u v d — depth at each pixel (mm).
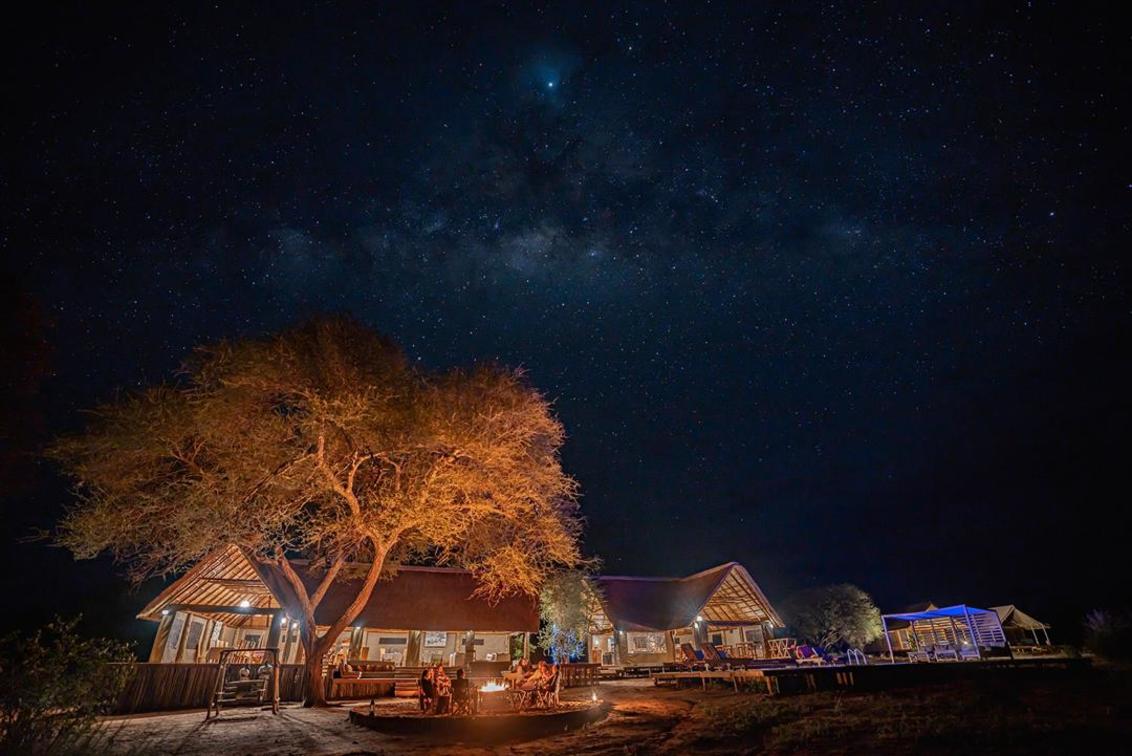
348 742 10352
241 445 17359
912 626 41781
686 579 43062
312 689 17219
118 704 15016
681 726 12531
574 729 12250
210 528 16453
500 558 19891
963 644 33719
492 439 19062
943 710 12344
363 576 27781
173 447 17266
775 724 12031
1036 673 18734
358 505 18688
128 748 8859
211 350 17109
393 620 30234
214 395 16859
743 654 36656
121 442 16031
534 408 19875
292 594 25812
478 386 19578
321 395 17625
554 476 20438
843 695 16188
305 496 18125
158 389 16906
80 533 15953
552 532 19953
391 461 18922
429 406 18406
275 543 18062
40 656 7051
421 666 29469
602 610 36844
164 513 17328
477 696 12781
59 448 15539
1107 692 13773
